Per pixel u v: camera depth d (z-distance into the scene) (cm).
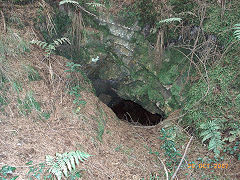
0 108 282
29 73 320
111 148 326
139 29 408
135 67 445
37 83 323
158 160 323
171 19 325
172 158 319
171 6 366
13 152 252
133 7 391
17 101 295
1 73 298
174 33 382
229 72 334
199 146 331
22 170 238
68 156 250
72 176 254
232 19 336
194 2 355
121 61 451
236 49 333
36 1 366
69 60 389
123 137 359
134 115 562
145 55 423
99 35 424
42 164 249
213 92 338
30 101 303
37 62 340
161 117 507
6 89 295
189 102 369
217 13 347
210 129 316
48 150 270
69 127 310
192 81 380
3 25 328
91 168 279
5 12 337
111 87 494
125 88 483
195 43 359
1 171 229
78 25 404
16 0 348
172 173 298
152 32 398
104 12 403
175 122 378
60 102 328
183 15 366
